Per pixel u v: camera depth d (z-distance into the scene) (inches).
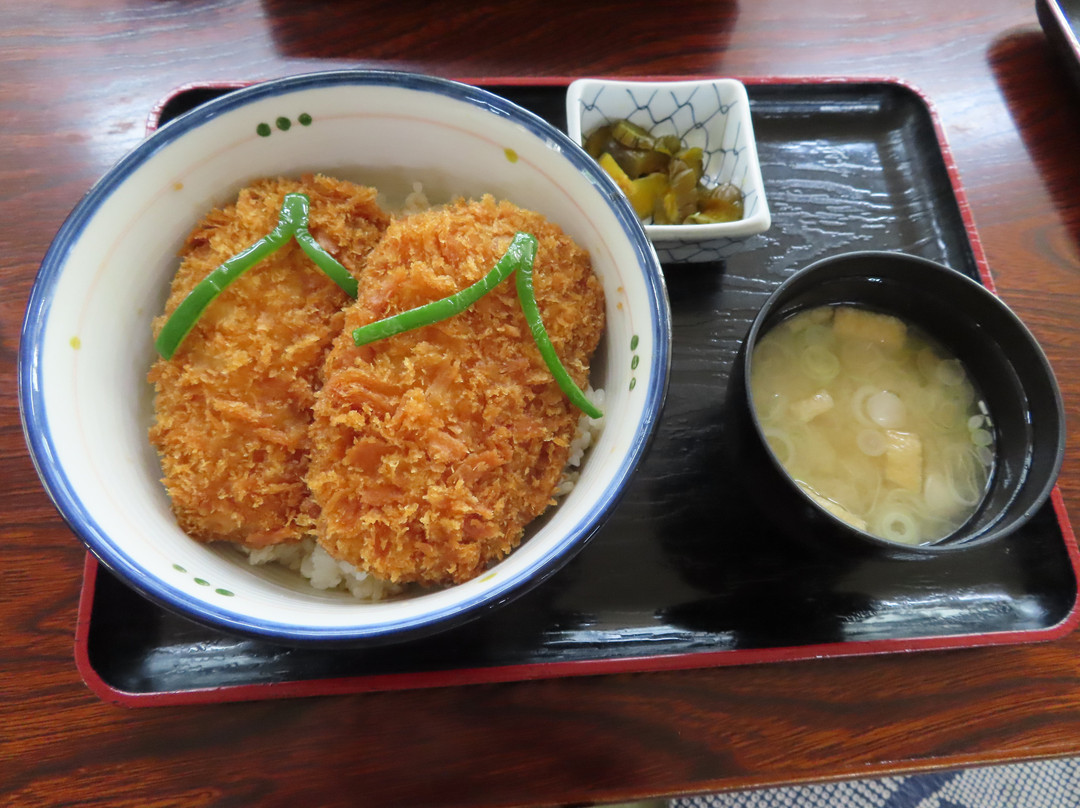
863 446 11.9
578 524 8.9
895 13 15.8
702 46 15.2
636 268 10.2
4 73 14.0
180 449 10.4
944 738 10.9
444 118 11.1
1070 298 13.7
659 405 9.3
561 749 10.6
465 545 9.9
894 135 14.8
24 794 10.2
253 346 10.7
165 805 10.2
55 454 9.0
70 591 11.0
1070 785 16.0
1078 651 11.5
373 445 9.8
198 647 10.9
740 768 10.7
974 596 11.9
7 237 12.8
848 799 15.9
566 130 14.4
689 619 11.4
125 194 10.2
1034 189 14.5
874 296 12.2
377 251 11.0
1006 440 11.4
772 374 12.2
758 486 10.9
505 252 10.6
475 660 10.9
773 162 14.5
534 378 10.6
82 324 9.9
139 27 14.6
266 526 10.6
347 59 14.6
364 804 10.3
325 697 10.6
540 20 15.1
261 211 11.2
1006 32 15.8
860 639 11.3
